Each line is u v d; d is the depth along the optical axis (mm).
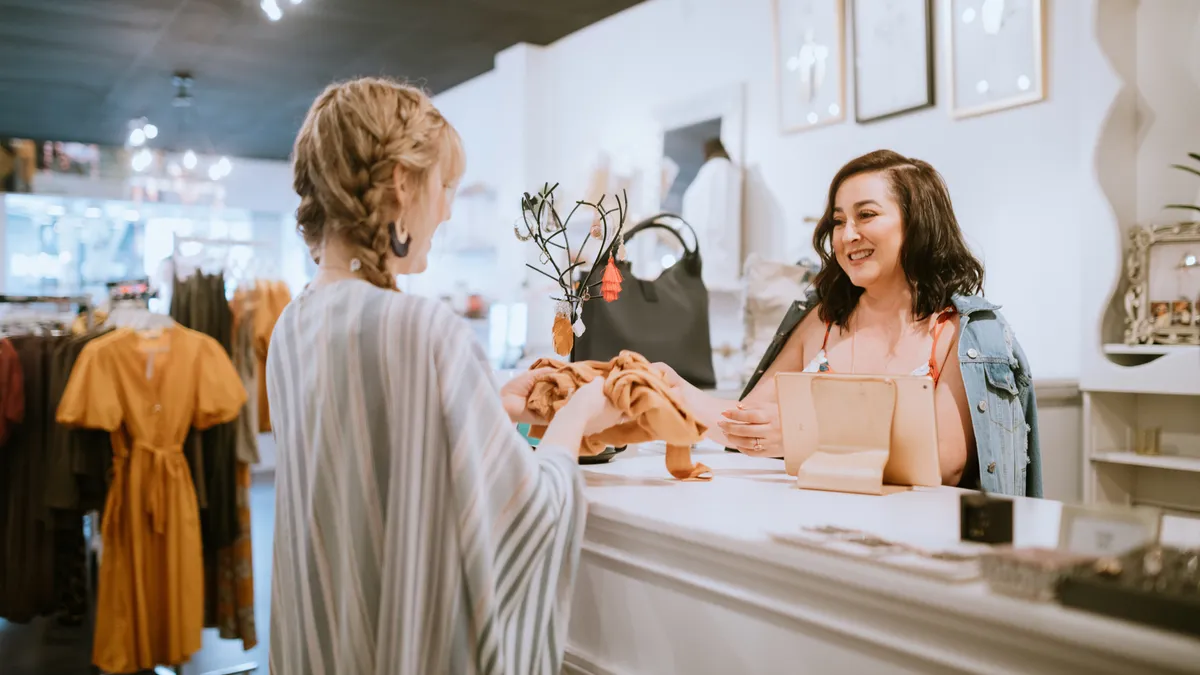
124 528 3078
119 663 3037
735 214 4055
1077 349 2871
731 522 1032
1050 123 2943
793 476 1383
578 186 4742
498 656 934
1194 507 2625
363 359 1001
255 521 5699
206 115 7473
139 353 3084
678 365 2396
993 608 723
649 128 4668
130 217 8680
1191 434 2639
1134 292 2627
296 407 1058
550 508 1002
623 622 1161
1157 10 2738
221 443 3320
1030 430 1631
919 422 1237
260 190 9062
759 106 4070
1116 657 650
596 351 2283
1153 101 2740
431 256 6441
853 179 1560
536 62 5508
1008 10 3041
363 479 981
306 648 1002
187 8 4867
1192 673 607
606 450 1571
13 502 3457
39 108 7219
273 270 4348
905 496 1191
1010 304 3078
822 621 879
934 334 1545
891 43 3424
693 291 2512
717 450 1786
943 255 1545
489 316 5793
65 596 3609
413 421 965
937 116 3311
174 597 3098
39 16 4996
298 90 6660
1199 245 2506
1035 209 2992
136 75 6227
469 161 6352
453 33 5293
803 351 1763
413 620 937
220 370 3219
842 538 918
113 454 3115
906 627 806
